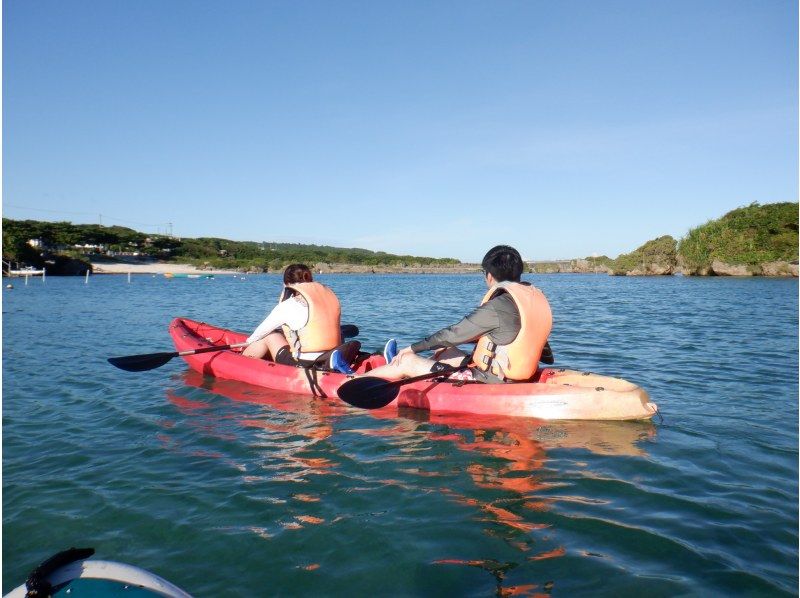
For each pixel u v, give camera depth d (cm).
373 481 324
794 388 560
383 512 283
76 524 272
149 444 396
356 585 219
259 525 270
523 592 212
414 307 1842
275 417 466
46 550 249
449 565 232
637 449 378
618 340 934
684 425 433
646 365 694
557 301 2077
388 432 421
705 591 211
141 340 959
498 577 223
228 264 10475
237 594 214
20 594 137
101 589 140
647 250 7062
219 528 267
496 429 425
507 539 254
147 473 339
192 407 498
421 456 367
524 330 460
